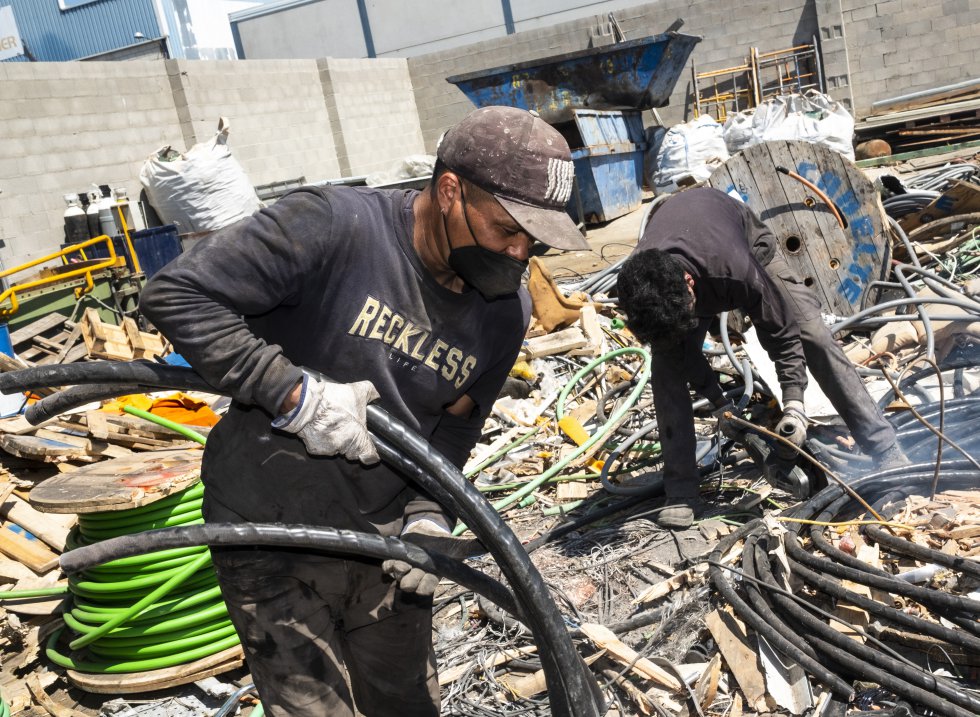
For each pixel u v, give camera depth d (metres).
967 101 12.50
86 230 8.30
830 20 14.23
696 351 3.73
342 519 1.94
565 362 6.03
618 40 14.52
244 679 3.38
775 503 3.90
